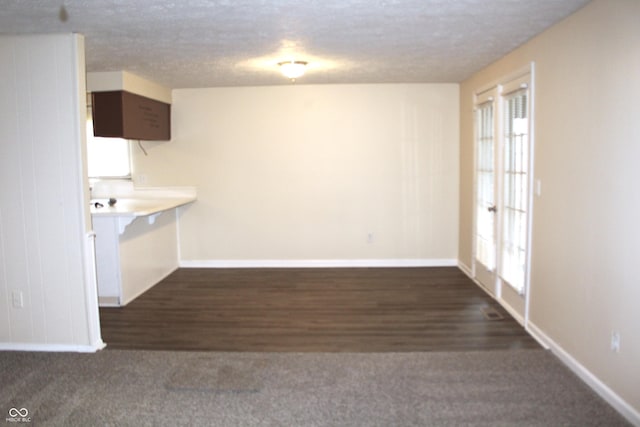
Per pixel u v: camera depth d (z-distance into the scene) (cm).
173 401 282
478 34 356
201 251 623
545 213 351
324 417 263
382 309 452
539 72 358
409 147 603
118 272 465
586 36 290
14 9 283
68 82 336
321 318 428
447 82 585
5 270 354
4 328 360
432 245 617
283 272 596
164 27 326
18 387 301
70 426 257
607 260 271
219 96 604
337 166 608
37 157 344
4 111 341
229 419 262
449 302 470
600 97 276
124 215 452
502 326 402
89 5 277
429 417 262
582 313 300
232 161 612
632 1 245
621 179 257
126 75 491
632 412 250
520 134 402
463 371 316
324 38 363
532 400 278
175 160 613
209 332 396
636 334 246
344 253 620
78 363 336
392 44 386
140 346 367
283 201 615
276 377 311
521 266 404
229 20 312
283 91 600
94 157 609
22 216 349
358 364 329
